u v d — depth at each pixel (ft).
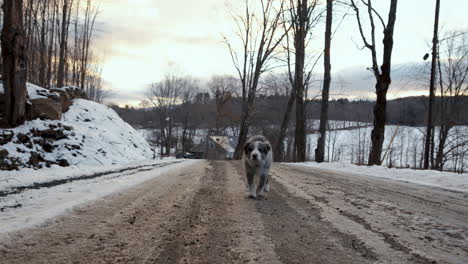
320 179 31.12
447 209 18.17
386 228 13.67
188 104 188.85
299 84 75.61
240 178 29.35
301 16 75.51
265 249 10.68
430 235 12.80
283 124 89.15
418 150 194.39
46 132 39.83
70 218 13.58
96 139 50.75
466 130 90.63
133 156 55.42
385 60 53.06
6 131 33.96
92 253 9.82
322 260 9.87
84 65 120.98
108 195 18.54
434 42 70.03
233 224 13.61
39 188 21.20
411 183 30.76
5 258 9.23
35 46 82.79
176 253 10.09
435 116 102.27
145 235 11.73
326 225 13.92
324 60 69.56
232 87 139.54
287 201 19.13
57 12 89.10
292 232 12.73
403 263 9.78
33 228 11.93
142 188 21.79
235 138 169.78
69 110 61.67
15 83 37.09
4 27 36.45
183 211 15.55
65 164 38.01
